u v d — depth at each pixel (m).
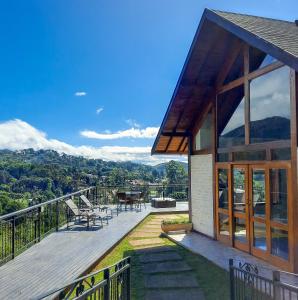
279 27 8.38
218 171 9.91
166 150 13.19
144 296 5.95
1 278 6.30
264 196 7.73
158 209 16.16
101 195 18.14
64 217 12.05
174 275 6.96
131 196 15.95
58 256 7.80
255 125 8.18
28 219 8.84
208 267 7.40
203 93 10.49
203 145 11.05
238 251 8.61
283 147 7.07
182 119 11.36
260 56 8.09
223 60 9.65
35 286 5.89
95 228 11.25
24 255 7.89
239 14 9.05
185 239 10.03
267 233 7.60
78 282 3.58
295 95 6.71
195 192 11.31
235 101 9.21
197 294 6.00
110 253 8.64
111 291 4.47
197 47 9.05
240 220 8.80
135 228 11.90
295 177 6.66
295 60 5.59
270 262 7.47
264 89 7.88
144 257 8.25
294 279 6.48
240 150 8.73
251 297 4.78
